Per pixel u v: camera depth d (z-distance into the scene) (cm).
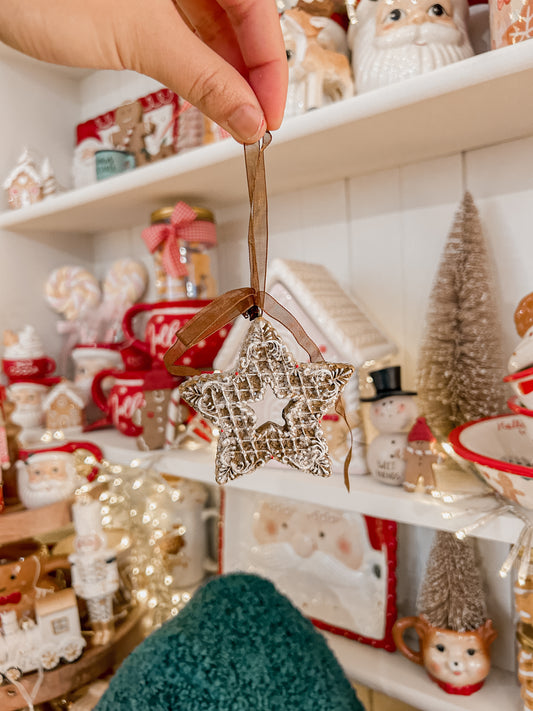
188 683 50
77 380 108
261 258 37
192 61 35
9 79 110
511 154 66
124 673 53
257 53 40
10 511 84
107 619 82
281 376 38
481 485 59
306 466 39
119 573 92
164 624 59
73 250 122
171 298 87
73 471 85
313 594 80
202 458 77
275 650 54
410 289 77
